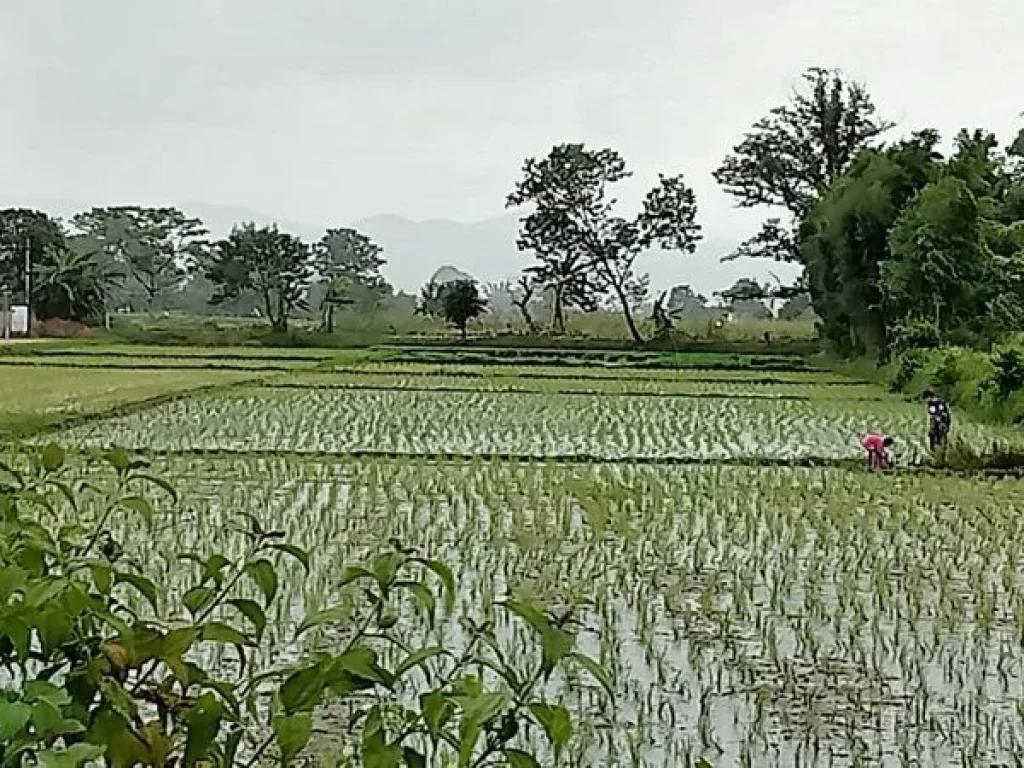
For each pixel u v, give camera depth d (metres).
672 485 14.03
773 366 43.38
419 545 10.14
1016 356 22.83
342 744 5.02
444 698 2.08
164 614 6.92
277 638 6.90
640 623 7.66
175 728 2.25
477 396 27.31
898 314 37.00
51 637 2.07
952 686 6.49
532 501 12.57
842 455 17.42
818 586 8.90
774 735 5.65
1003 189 41.97
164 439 17.67
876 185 39.97
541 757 5.14
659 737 5.58
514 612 2.12
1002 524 11.68
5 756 1.84
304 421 20.78
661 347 49.81
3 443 15.93
